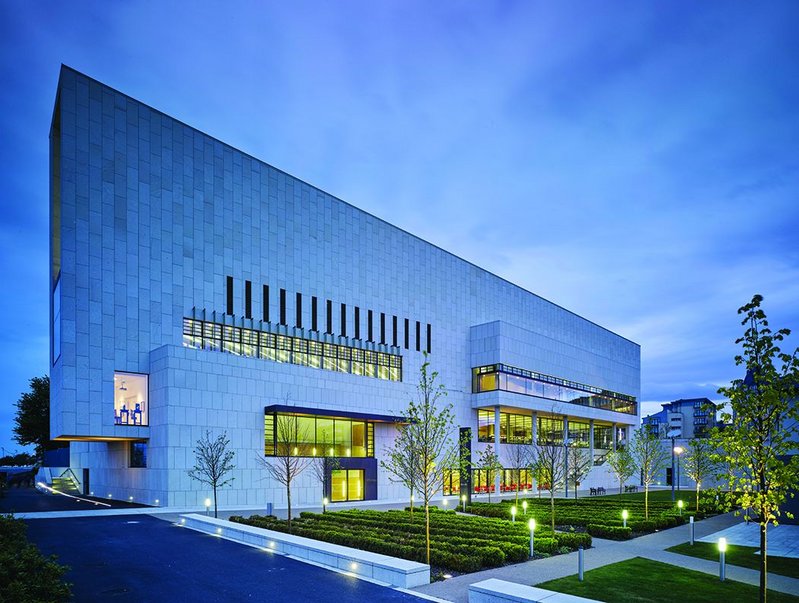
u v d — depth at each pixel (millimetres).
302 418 42344
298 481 40688
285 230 46688
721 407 12484
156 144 39875
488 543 18828
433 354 58156
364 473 44938
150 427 37344
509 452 61094
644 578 15469
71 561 17391
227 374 38844
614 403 84938
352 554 16203
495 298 67938
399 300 55688
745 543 22359
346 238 51531
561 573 16031
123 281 37375
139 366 37500
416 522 24672
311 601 13047
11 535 17047
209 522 23453
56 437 37812
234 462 38062
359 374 50219
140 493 37812
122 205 37844
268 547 19438
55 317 42531
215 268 41906
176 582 14781
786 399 11406
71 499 41844
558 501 41281
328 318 48812
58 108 42312
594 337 85250
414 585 14383
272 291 45031
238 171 44188
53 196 44750
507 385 60875
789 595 13938
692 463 38188
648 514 29672
